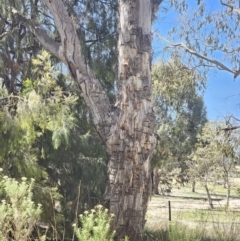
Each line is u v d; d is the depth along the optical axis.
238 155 14.45
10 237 4.89
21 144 8.29
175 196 33.53
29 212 4.48
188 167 30.06
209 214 12.78
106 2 11.97
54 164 11.15
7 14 10.42
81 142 10.98
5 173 8.14
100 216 4.91
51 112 7.89
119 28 7.36
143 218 7.02
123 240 6.10
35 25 8.60
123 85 7.12
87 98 7.23
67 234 9.27
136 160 6.94
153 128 7.16
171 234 7.24
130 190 6.88
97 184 11.15
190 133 31.66
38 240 5.23
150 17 7.39
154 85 15.27
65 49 7.26
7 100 8.66
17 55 11.05
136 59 7.14
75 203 10.74
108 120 7.07
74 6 11.72
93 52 11.62
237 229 8.90
